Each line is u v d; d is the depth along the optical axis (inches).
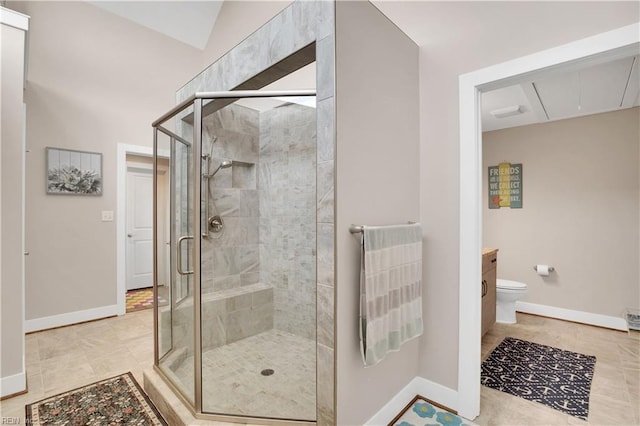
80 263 137.8
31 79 125.7
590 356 104.9
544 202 149.6
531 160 153.3
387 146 69.5
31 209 126.1
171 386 76.5
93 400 79.4
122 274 148.6
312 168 99.3
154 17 151.4
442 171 77.2
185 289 75.9
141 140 153.9
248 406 68.1
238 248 99.6
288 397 70.9
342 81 57.6
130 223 197.3
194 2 150.7
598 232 136.1
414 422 71.6
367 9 64.3
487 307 123.0
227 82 91.8
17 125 83.9
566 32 61.2
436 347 78.7
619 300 130.9
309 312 98.7
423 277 80.8
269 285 105.1
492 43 70.1
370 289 58.9
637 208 128.1
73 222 136.2
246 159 102.9
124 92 148.9
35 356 104.1
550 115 140.8
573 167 142.4
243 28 144.5
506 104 128.1
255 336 100.3
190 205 75.6
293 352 91.4
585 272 138.7
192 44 169.0
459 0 74.9
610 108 131.6
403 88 75.1
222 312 90.9
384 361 69.6
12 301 81.5
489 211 165.6
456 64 75.2
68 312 134.6
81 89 137.6
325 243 57.5
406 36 76.6
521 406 77.5
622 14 55.7
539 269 147.0
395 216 72.0
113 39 145.2
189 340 72.6
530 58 64.9
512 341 117.8
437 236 78.1
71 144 135.3
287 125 103.1
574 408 76.7
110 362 100.0
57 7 130.7
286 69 77.2
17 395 81.1
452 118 75.7
